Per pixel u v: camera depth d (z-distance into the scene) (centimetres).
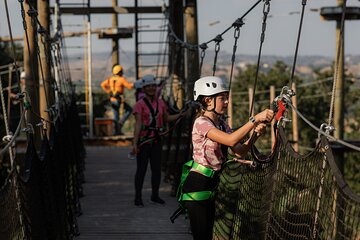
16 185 377
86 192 911
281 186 396
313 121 3153
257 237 457
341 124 1350
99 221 729
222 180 579
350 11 1262
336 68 367
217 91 439
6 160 990
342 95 1352
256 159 432
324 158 321
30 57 681
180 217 743
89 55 1573
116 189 930
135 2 1443
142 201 829
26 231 397
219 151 445
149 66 1481
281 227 389
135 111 780
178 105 1080
